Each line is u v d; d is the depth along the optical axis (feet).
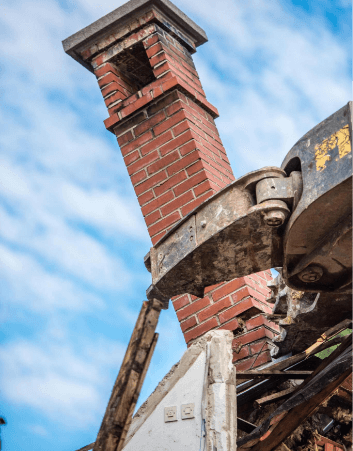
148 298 13.93
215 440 12.55
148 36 24.16
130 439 13.33
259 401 15.37
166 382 13.73
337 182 11.05
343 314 15.65
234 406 13.01
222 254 12.95
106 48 24.76
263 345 18.76
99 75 24.61
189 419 13.03
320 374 14.05
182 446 12.79
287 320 16.33
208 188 20.85
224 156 23.18
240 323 19.29
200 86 24.53
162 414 13.33
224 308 19.58
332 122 11.44
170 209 21.31
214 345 13.62
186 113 22.57
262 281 20.47
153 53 23.77
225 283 19.85
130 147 22.98
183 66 24.43
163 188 21.72
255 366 18.63
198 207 12.92
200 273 13.39
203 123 23.29
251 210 11.99
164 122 22.66
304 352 16.25
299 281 13.11
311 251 12.37
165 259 13.52
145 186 22.09
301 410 14.62
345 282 12.88
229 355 13.58
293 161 12.14
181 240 13.23
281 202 11.88
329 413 16.63
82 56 25.14
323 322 15.94
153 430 13.24
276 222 11.91
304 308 15.83
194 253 12.93
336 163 11.18
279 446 14.87
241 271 13.38
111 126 23.52
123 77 25.12
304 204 11.54
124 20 24.59
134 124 23.26
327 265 12.68
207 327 19.66
